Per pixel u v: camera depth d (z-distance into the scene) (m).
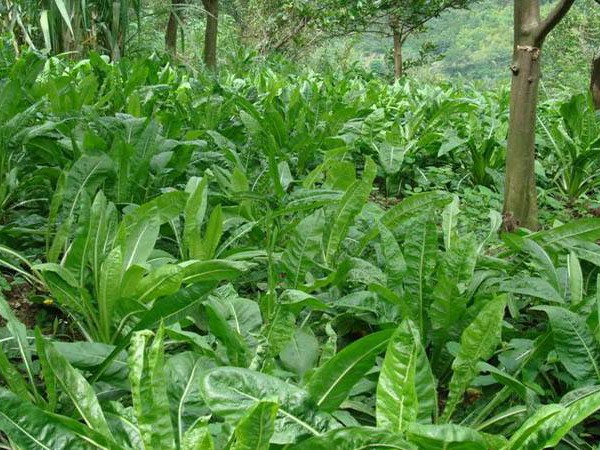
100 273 2.64
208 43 12.76
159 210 2.94
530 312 3.09
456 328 2.54
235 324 2.50
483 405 2.40
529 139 4.34
